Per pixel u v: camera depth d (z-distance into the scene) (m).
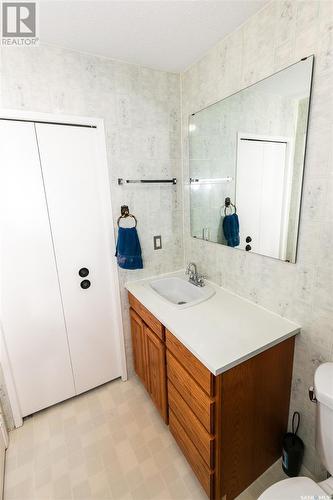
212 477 1.21
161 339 1.53
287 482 0.98
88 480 1.41
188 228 2.12
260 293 1.51
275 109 1.24
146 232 2.01
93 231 1.82
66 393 1.93
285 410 1.42
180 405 1.40
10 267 1.60
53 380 1.86
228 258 1.72
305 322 1.27
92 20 1.26
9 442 1.63
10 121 1.45
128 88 1.73
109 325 2.02
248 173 1.45
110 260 1.91
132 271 2.00
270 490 0.96
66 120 1.58
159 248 2.10
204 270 1.99
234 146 1.52
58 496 1.34
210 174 1.76
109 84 1.66
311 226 1.17
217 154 1.67
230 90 1.48
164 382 1.58
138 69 1.74
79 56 1.55
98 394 2.01
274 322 1.37
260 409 1.27
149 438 1.64
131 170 1.85
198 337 1.25
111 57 1.63
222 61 1.50
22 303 1.67
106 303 1.97
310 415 1.33
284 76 1.17
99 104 1.65
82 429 1.72
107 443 1.61
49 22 1.27
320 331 1.21
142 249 2.02
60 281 1.77
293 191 1.21
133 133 1.80
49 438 1.66
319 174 1.10
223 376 1.07
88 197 1.75
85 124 1.64
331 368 1.07
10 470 1.47
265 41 1.23
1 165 1.48
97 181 1.76
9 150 1.48
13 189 1.53
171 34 1.40
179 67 1.79
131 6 1.17
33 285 1.68
